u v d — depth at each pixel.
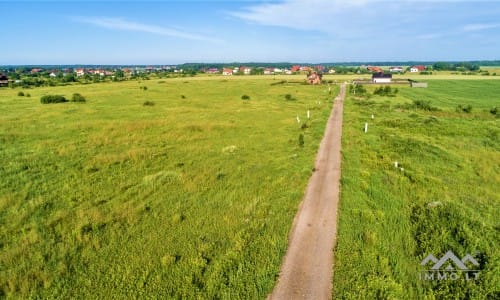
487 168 19.20
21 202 14.12
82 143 24.67
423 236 10.83
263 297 8.12
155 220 12.45
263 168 18.67
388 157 20.89
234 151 22.64
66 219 12.57
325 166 18.67
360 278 8.70
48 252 10.30
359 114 40.16
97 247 10.52
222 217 12.59
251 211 12.99
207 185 16.09
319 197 14.15
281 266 9.36
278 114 39.84
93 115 37.78
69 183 16.39
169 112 40.94
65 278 9.03
